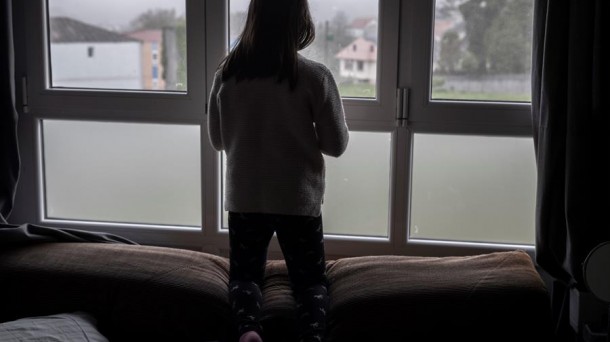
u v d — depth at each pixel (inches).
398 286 85.2
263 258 84.7
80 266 89.7
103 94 104.0
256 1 78.3
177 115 103.2
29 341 77.7
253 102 78.7
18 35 104.9
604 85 85.0
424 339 82.2
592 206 86.4
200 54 101.3
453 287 84.3
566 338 92.6
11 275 88.7
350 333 82.6
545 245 89.6
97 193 107.8
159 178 106.8
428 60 97.1
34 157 106.8
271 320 84.4
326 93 79.6
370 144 101.7
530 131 96.3
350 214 103.7
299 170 79.4
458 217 101.6
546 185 88.0
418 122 98.7
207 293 86.7
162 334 85.7
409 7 96.7
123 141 106.5
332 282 90.2
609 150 86.0
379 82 98.7
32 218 107.7
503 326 81.8
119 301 86.7
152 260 91.8
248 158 79.6
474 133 97.8
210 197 104.2
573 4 83.9
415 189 101.7
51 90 105.0
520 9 95.4
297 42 79.0
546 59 86.1
